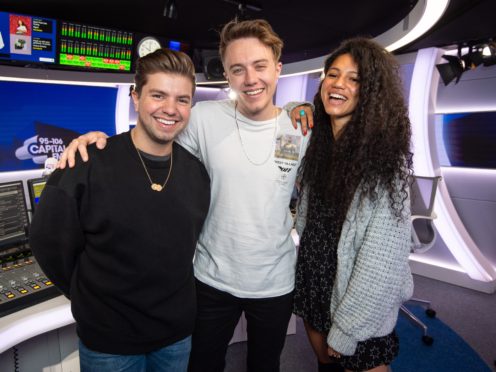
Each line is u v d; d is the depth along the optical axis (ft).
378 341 4.16
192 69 3.63
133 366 3.87
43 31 8.87
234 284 4.42
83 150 3.51
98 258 3.61
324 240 4.42
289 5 8.27
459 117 12.56
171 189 3.81
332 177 4.20
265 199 4.33
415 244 9.18
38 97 13.41
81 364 3.91
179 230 3.82
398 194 3.79
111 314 3.67
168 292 3.84
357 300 3.85
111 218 3.49
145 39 10.08
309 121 4.51
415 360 7.62
